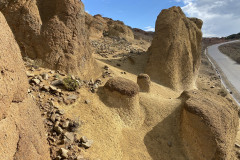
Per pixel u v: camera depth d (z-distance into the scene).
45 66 8.02
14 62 3.47
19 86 3.55
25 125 3.54
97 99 7.67
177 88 14.46
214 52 52.44
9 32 3.52
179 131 7.62
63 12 8.79
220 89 18.83
